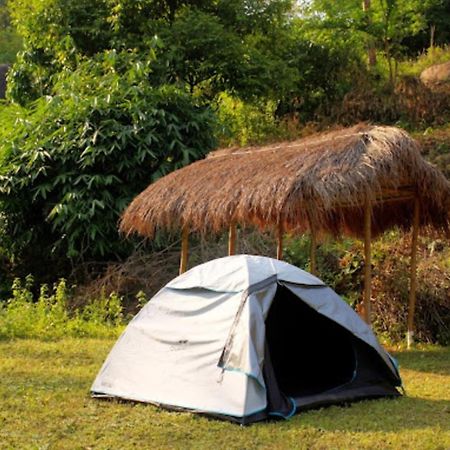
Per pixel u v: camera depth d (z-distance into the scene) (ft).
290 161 38.29
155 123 51.21
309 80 68.28
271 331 36.73
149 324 33.71
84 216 49.67
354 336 33.58
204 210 39.50
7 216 52.75
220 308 32.55
